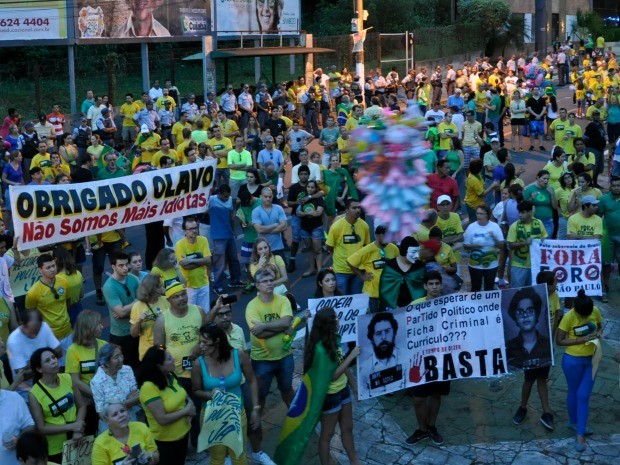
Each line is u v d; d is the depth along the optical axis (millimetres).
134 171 13719
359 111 18562
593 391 9859
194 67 34750
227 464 7809
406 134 4156
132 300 8820
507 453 8453
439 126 19516
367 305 8930
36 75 23859
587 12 55219
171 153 16984
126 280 8859
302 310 12203
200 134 18812
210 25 29281
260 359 8203
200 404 7992
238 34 30219
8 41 23719
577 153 17312
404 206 4133
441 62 41000
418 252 9344
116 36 25828
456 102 25531
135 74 31891
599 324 8586
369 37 36469
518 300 8805
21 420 6723
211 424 7094
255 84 32188
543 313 8859
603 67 32469
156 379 6883
